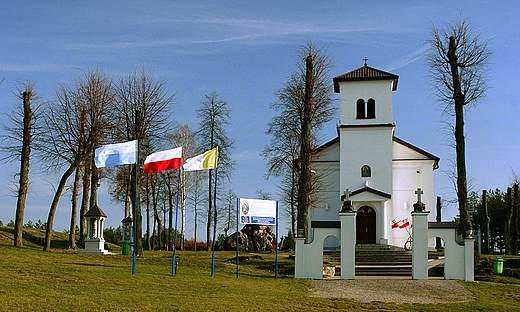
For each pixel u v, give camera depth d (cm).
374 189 4806
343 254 2972
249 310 1889
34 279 2241
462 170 3781
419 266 2967
